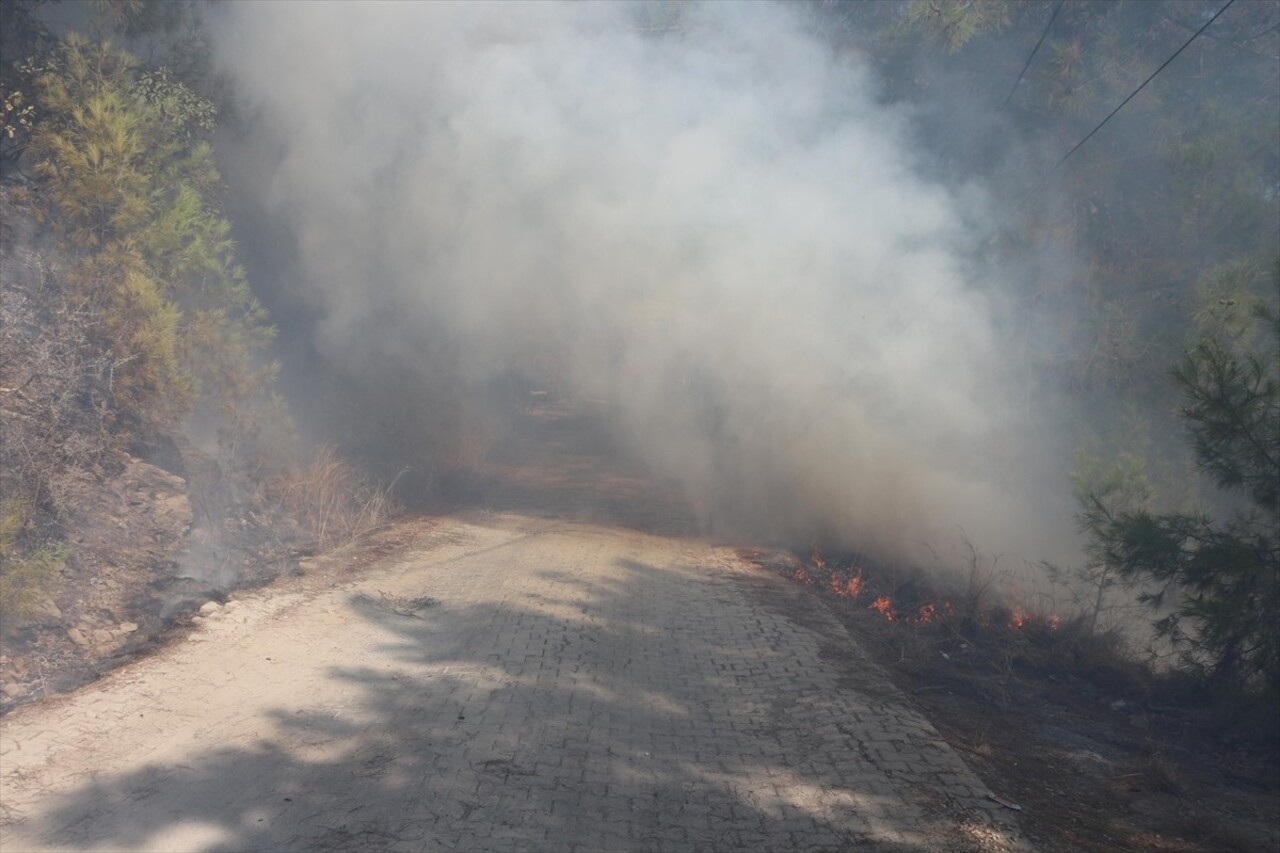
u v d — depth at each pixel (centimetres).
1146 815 463
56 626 571
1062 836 429
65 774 417
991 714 593
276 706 508
